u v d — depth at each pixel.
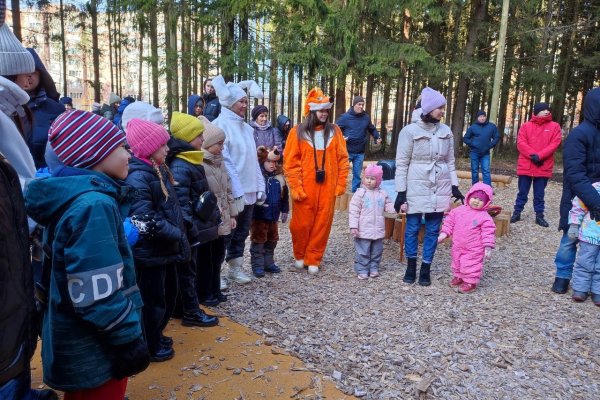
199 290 4.09
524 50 20.61
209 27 17.92
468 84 19.08
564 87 21.58
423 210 4.62
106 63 37.38
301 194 4.96
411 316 4.02
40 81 2.93
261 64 16.75
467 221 4.55
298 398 2.76
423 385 2.95
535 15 19.25
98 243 1.74
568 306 4.31
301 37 15.92
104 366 1.87
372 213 4.89
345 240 6.55
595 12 19.58
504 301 4.40
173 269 3.09
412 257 4.83
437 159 4.61
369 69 15.86
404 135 4.62
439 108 4.49
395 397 2.83
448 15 17.38
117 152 1.95
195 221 3.50
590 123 4.14
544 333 3.74
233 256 4.66
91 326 1.82
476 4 17.95
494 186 11.24
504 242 6.50
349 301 4.33
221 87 4.42
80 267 1.71
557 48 22.30
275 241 5.09
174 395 2.73
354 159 8.59
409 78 19.72
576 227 4.37
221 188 3.94
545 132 7.21
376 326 3.80
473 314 4.09
